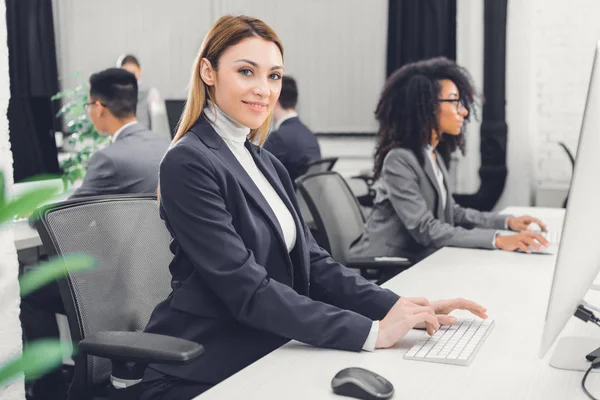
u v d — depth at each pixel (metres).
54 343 0.72
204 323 1.50
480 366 1.28
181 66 5.95
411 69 2.81
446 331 1.48
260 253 1.55
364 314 1.62
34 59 5.95
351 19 5.46
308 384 1.20
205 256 1.47
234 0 5.75
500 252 2.43
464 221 3.01
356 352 1.37
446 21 5.05
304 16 5.59
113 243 1.66
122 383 1.40
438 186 2.79
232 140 1.62
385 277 2.70
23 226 2.77
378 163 2.87
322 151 5.66
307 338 1.39
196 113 1.60
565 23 4.78
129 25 6.02
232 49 1.55
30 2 5.89
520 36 4.85
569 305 1.17
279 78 1.61
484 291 1.87
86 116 3.85
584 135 1.11
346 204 2.84
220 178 1.52
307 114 5.67
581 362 1.28
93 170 2.99
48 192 0.62
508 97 4.93
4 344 1.85
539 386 1.18
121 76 3.07
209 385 1.47
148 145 3.05
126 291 1.67
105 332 1.40
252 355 1.50
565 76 4.82
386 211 2.81
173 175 1.50
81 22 6.09
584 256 1.13
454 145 3.00
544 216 3.28
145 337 1.36
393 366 1.28
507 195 5.02
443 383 1.20
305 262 1.65
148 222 1.76
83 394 1.56
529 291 1.87
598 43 1.13
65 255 1.55
